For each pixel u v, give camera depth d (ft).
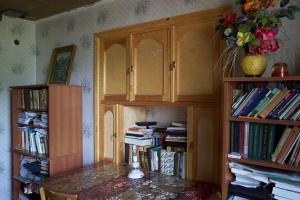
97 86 8.07
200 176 6.14
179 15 6.36
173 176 6.56
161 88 6.68
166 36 6.56
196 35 6.09
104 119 7.95
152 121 8.02
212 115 5.88
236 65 5.50
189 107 6.22
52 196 5.61
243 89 4.97
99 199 5.24
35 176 8.71
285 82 4.64
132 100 7.19
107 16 7.86
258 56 4.59
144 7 7.02
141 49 7.04
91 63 8.31
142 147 7.23
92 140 8.35
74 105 8.41
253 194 4.53
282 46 5.04
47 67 9.89
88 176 6.59
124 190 5.67
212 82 5.86
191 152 6.23
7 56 9.61
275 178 4.39
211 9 5.86
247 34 4.47
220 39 5.69
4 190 9.68
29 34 10.19
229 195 4.85
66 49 9.04
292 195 4.22
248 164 4.85
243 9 4.72
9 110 9.75
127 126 7.86
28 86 8.54
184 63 6.28
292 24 4.94
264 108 4.51
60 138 8.09
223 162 4.83
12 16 9.53
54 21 9.52
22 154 9.04
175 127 6.82
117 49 7.56
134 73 7.15
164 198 5.26
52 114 7.89
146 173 6.80
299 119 4.17
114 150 7.67
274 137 4.49
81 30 8.59
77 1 7.95
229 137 4.90
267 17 4.38
